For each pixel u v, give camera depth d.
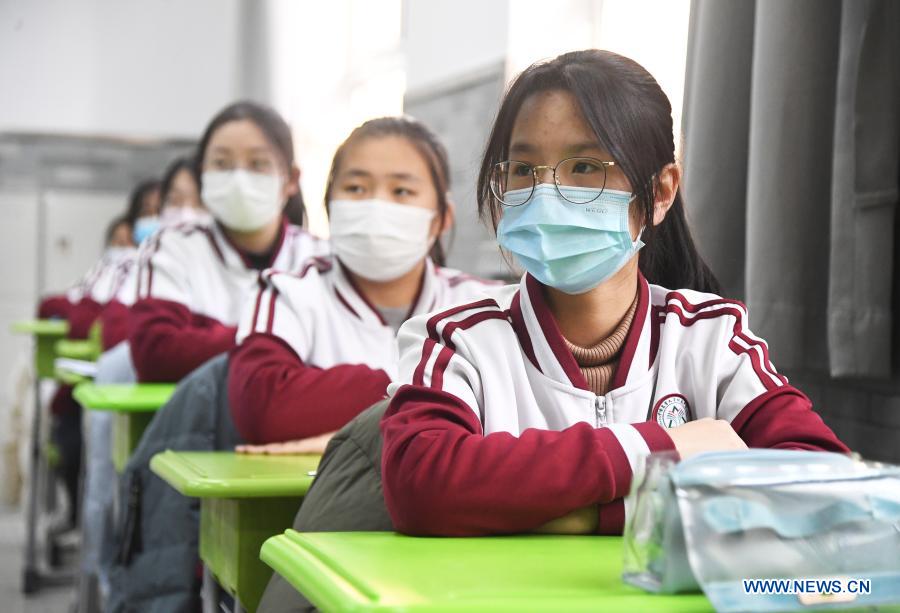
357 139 2.20
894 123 1.72
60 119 7.39
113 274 5.73
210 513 1.68
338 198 2.20
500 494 1.03
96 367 3.26
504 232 1.22
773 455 0.81
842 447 1.15
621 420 1.23
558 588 0.79
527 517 1.03
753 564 0.77
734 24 1.94
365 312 2.19
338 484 1.37
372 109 5.46
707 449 1.06
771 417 1.18
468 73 3.80
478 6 3.74
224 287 2.98
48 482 4.66
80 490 4.77
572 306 1.25
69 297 6.60
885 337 1.73
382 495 1.31
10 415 5.95
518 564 0.88
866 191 1.72
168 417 2.13
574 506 1.04
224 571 1.59
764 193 1.82
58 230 6.99
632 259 1.25
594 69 1.17
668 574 0.77
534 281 1.27
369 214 2.15
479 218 1.32
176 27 7.57
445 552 0.94
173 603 2.02
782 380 1.23
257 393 1.97
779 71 1.81
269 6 6.53
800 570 0.77
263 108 2.93
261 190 2.88
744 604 0.75
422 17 4.28
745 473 0.79
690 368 1.25
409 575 0.83
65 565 4.61
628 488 1.04
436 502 1.03
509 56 3.46
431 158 2.21
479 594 0.76
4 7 7.32
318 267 2.23
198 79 7.61
